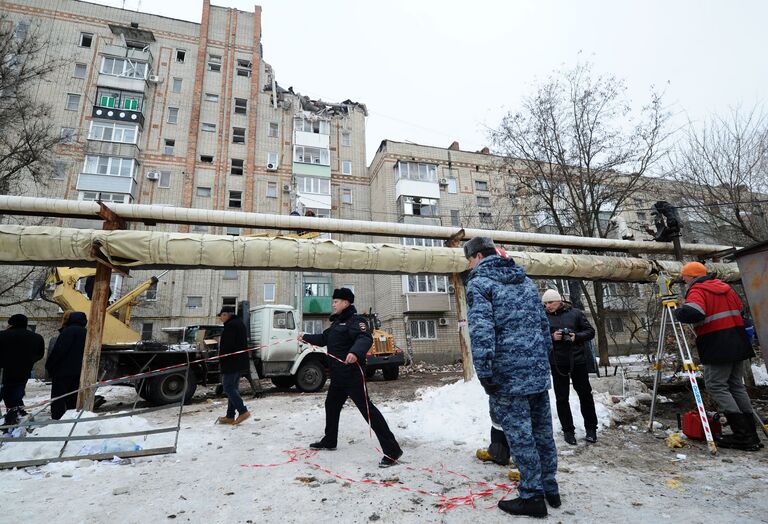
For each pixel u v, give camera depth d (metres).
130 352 9.02
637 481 3.24
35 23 26.14
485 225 29.08
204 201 26.97
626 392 6.36
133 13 28.92
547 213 17.50
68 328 6.40
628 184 15.61
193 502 2.98
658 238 9.61
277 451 4.39
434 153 31.73
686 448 4.18
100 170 24.31
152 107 27.30
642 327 15.25
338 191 31.47
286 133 30.47
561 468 3.61
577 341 4.54
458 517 2.63
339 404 4.44
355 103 34.16
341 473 3.56
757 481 3.15
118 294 21.34
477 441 4.50
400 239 28.62
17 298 20.42
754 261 3.62
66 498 3.10
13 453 4.11
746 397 4.24
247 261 7.54
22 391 6.23
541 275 9.26
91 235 6.84
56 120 24.72
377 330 15.97
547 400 2.88
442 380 13.83
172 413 7.69
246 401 9.21
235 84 30.05
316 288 26.94
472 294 2.81
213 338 10.85
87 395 6.53
